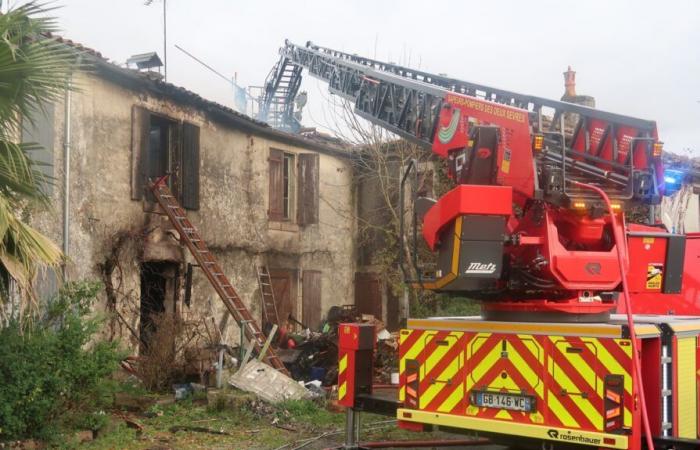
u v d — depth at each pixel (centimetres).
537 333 557
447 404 602
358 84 1179
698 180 1384
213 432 877
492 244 573
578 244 611
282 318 1620
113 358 814
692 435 586
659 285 621
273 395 1020
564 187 586
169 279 1324
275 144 1636
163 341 1128
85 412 809
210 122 1436
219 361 1094
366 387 715
